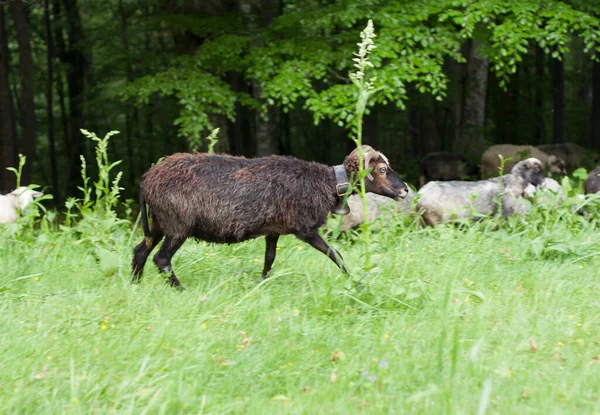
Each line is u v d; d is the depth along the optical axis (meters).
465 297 7.24
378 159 7.76
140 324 6.42
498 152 21.89
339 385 5.25
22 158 10.67
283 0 24.83
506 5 13.88
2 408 4.78
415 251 9.20
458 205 10.49
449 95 25.39
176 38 17.72
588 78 35.00
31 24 27.92
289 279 7.96
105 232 9.45
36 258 8.64
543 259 8.88
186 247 9.18
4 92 19.62
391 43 13.82
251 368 5.57
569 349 6.00
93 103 26.55
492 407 4.94
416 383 5.36
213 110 15.44
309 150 37.47
